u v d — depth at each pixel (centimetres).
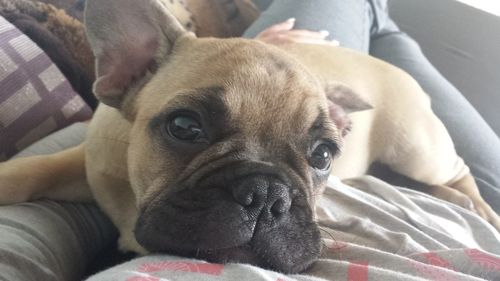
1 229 19
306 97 22
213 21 48
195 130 20
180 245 18
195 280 15
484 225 32
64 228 23
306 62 36
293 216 19
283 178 20
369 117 39
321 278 18
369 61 41
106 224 28
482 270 19
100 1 23
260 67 22
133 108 24
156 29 24
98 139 25
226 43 24
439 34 67
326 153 23
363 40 50
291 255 19
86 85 38
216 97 20
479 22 66
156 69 24
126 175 24
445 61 65
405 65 53
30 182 24
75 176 26
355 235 25
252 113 20
